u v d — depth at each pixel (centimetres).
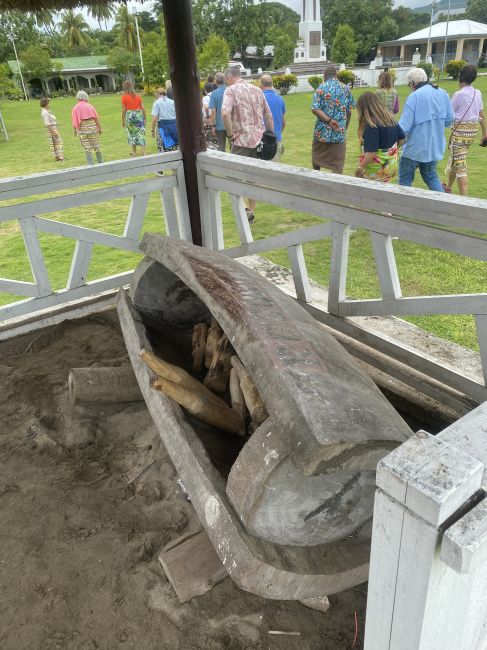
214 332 279
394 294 304
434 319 395
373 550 111
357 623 196
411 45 6228
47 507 248
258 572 158
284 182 347
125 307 302
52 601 205
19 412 311
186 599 202
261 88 677
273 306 198
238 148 623
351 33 4672
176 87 404
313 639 190
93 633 193
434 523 90
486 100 1773
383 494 99
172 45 389
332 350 198
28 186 364
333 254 333
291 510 167
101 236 408
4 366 359
